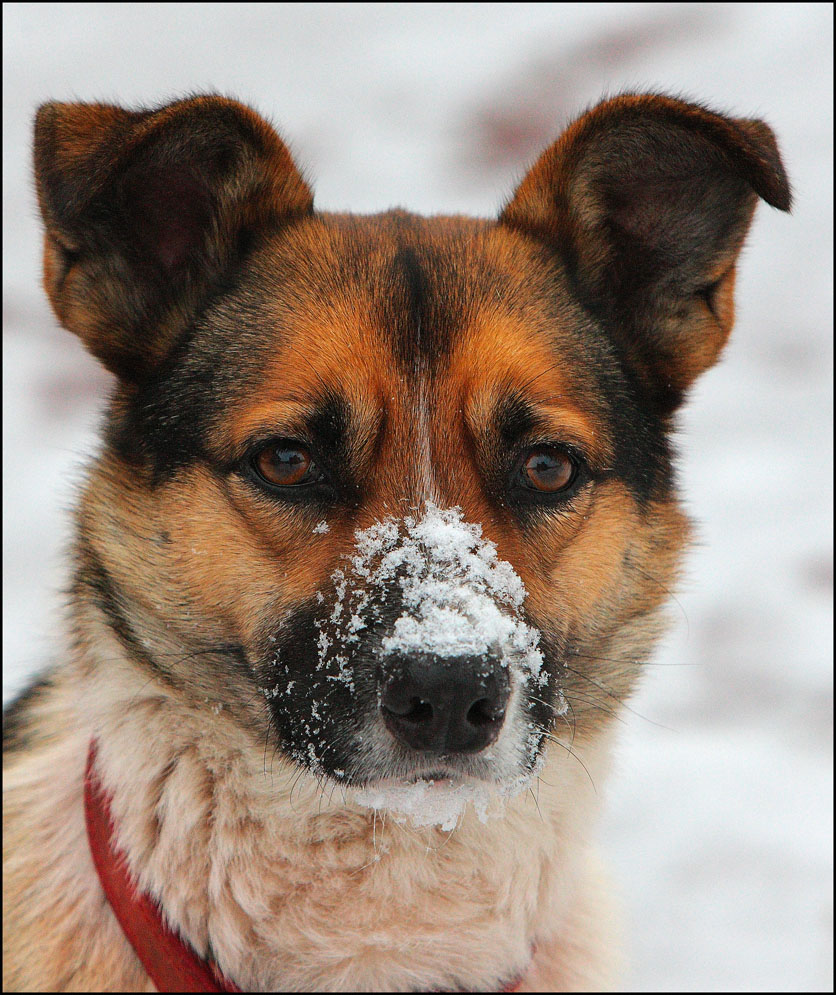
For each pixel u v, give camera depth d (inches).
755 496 582.9
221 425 220.1
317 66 1095.6
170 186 237.3
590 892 256.2
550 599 224.1
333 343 217.0
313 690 208.2
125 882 214.1
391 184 896.3
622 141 244.2
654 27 1062.4
